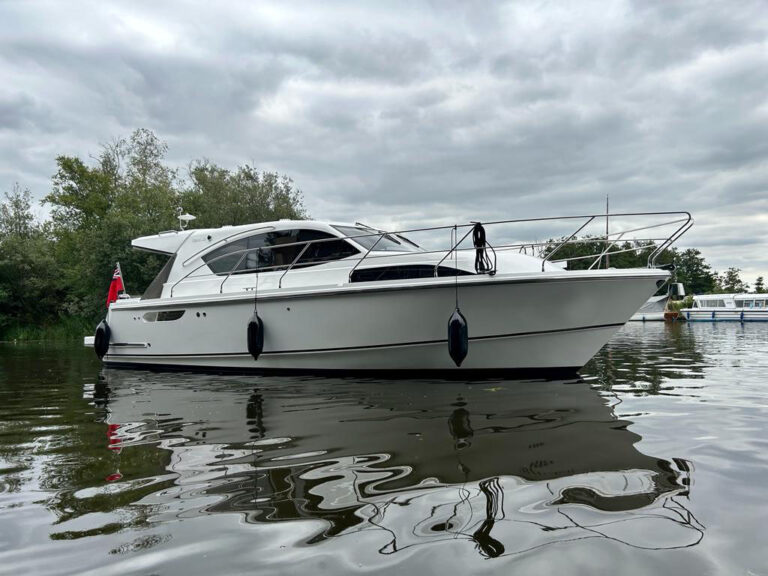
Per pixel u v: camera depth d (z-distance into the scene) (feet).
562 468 9.21
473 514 7.24
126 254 72.79
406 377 21.16
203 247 26.20
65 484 9.03
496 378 20.48
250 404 16.35
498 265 20.38
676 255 226.79
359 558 6.05
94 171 99.81
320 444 11.23
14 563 6.15
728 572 5.59
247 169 89.97
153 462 10.26
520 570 5.69
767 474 8.78
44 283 86.28
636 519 6.98
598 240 21.13
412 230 21.07
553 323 19.70
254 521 7.22
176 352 25.77
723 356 31.50
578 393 17.04
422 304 20.04
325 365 22.35
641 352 34.86
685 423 12.60
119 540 6.72
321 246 23.44
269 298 22.44
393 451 10.49
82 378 24.45
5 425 14.12
